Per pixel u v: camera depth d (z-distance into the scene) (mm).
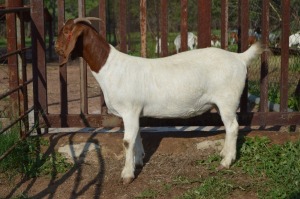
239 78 5441
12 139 5926
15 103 6504
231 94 5418
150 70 5352
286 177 5215
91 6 38281
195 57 5465
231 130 5531
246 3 6281
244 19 6320
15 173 5668
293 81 9617
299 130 6973
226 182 5227
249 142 6094
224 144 5844
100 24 6320
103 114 6512
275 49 8945
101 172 5734
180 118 6039
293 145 5965
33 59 6453
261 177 5383
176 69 5379
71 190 5312
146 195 5070
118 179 5535
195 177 5465
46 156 6043
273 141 6207
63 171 5758
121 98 5254
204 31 6332
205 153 6105
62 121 6535
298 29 10000
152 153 6125
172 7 20031
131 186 5344
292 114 6477
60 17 6297
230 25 15508
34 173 5664
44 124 6543
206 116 6461
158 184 5355
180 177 5465
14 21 6363
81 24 5254
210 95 5441
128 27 17312
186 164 5832
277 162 5641
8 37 6387
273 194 4891
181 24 6340
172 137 6328
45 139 6336
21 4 6488
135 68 5301
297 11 10219
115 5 21875
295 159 5590
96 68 5328
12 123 5797
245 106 6445
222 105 5438
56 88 12719
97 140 6277
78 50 5391
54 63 19641
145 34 6387
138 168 5777
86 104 6527
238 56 5586
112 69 5277
